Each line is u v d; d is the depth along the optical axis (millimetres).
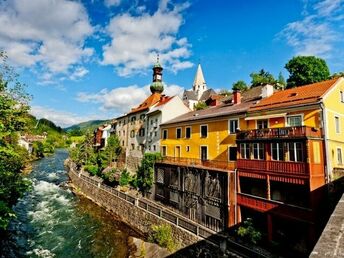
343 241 4113
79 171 47031
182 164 26094
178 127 33594
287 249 16938
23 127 17859
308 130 16516
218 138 26375
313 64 46312
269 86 25828
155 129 39625
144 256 18859
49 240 22203
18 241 21672
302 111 18844
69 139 161250
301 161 16484
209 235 17391
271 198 19953
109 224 26328
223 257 15852
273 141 18203
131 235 23578
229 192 19969
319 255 3875
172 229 20531
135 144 46438
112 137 50156
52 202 33625
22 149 54406
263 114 21578
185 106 40344
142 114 45094
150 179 30312
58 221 26812
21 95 17203
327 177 16766
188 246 18578
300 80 46406
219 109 30109
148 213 23984
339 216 5078
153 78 55688
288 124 19812
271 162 18109
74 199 35656
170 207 26375
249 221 18719
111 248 20844
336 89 19672
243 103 27672
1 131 14625
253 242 17406
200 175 22938
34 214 28562
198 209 22750
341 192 16562
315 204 15711
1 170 15211
